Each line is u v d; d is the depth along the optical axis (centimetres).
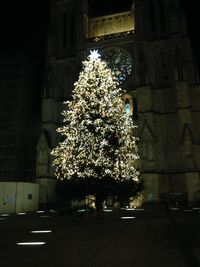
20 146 8262
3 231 2025
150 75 7138
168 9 7619
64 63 7988
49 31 8075
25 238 1619
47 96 7475
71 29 8256
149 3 7825
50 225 2392
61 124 7462
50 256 1083
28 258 1053
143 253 1077
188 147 6344
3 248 1295
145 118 6688
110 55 7594
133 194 3738
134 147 3962
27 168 8319
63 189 3441
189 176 6219
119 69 7425
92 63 3956
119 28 8325
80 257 1046
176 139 6712
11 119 8362
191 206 5953
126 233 1705
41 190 6662
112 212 4134
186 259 947
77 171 3525
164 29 7556
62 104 7606
